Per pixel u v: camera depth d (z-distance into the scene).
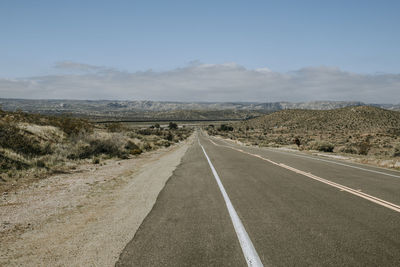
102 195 8.62
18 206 7.51
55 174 12.88
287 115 149.62
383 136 68.50
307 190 8.51
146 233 5.02
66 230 5.45
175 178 11.38
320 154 24.55
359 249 4.12
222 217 5.87
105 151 22.62
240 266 3.68
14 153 14.61
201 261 3.85
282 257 3.91
